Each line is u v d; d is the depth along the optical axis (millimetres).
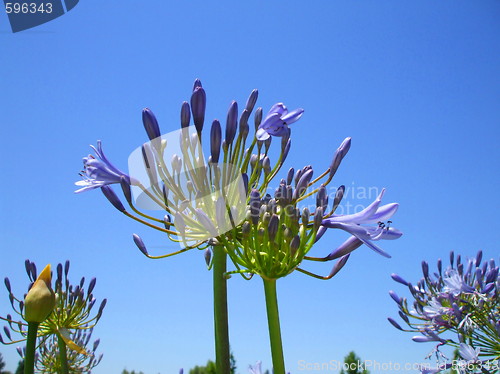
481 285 522
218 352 318
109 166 313
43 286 267
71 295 488
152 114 298
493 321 501
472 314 516
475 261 546
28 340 265
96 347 631
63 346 495
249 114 315
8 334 511
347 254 321
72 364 624
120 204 307
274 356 301
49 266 272
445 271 551
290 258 289
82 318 500
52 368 623
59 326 482
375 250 305
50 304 268
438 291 549
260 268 290
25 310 266
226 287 327
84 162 323
